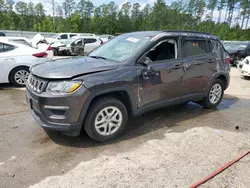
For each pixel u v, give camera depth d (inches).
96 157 110.3
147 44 137.5
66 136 130.8
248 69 327.3
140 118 162.6
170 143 125.5
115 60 135.3
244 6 1909.4
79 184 90.6
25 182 91.7
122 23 2546.8
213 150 119.3
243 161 110.2
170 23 2418.8
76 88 109.5
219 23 2023.9
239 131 144.5
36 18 2458.2
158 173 98.7
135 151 116.2
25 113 166.9
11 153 112.3
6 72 241.3
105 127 124.2
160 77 139.7
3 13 2219.5
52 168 101.1
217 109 189.3
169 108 186.5
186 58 155.9
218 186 92.2
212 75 175.9
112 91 120.1
